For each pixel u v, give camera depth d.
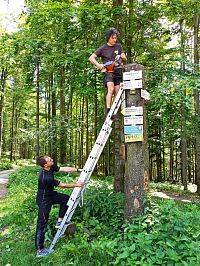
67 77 9.90
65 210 5.32
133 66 5.24
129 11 9.70
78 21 8.60
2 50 10.12
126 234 4.68
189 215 4.77
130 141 5.16
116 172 9.09
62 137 18.25
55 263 4.62
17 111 38.12
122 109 5.27
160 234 4.38
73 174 15.50
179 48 10.95
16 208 8.04
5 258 4.96
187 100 9.78
